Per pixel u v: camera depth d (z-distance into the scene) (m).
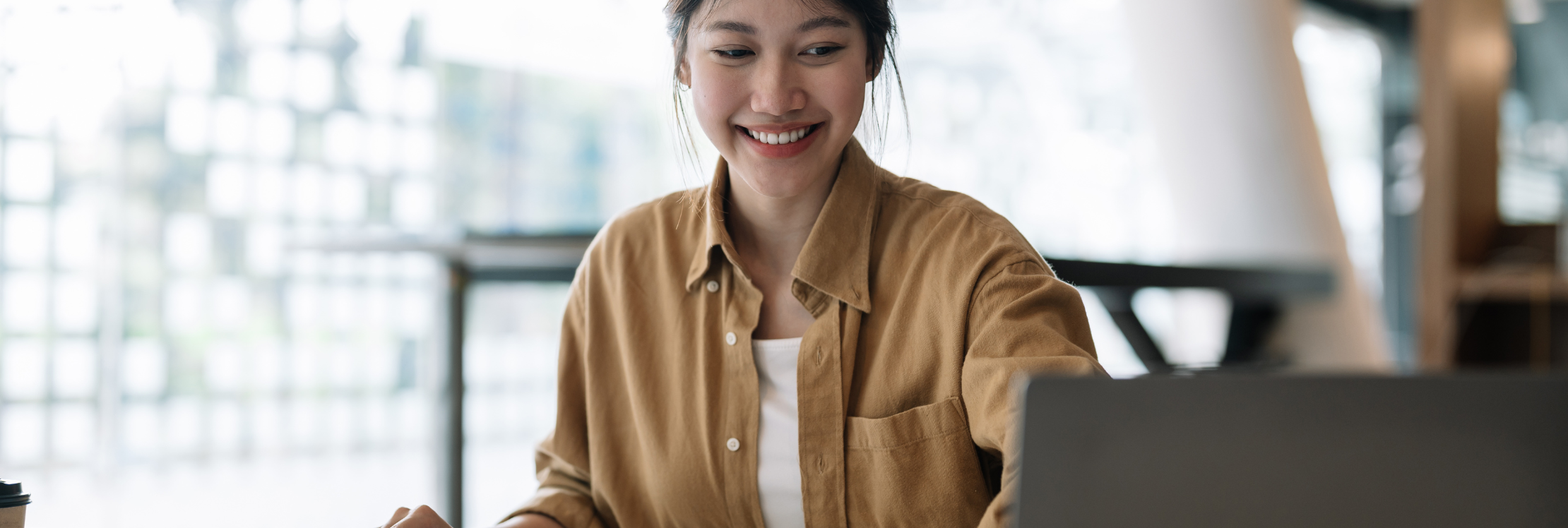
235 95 3.60
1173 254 3.82
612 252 1.09
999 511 0.78
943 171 4.45
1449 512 0.48
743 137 0.93
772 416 0.98
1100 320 3.54
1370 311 3.79
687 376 1.02
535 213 4.18
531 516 1.06
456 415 2.12
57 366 3.36
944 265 0.94
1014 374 0.84
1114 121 4.77
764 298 1.01
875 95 1.00
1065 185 4.70
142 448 3.51
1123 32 3.80
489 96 4.07
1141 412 0.50
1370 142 5.68
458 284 2.13
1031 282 0.90
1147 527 0.50
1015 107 4.61
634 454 1.08
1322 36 5.55
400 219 3.94
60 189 3.33
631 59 4.21
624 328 1.06
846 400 0.95
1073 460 0.50
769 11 0.88
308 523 3.11
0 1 3.20
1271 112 3.57
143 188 3.46
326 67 3.76
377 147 3.88
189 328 3.58
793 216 0.99
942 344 0.93
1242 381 0.50
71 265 3.37
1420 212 3.97
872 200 0.99
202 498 3.33
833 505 0.95
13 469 3.29
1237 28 3.54
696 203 1.05
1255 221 3.63
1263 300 3.43
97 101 3.36
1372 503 0.49
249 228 3.66
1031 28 4.62
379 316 3.97
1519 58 4.39
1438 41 3.89
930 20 4.40
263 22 3.62
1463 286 3.91
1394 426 0.49
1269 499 0.49
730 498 0.99
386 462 3.91
